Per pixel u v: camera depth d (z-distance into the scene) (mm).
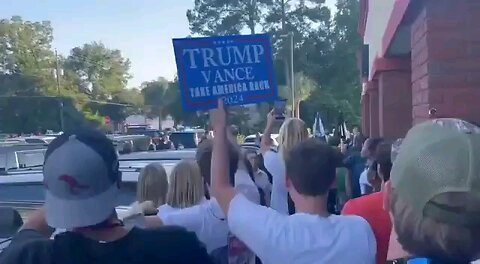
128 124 92562
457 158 1766
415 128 1901
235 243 4605
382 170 5145
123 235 2760
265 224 3162
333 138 15703
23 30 93125
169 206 4832
